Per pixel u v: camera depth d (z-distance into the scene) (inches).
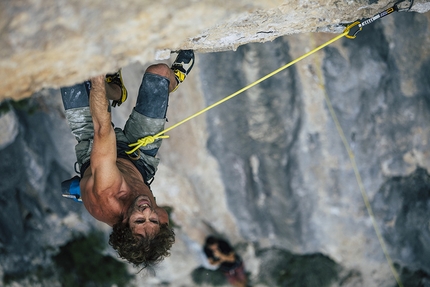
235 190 340.8
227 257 357.7
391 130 304.0
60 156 330.0
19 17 94.0
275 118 312.5
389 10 153.8
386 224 330.3
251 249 363.3
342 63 289.3
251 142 322.3
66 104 141.2
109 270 370.0
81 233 364.8
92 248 367.2
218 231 360.5
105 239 363.3
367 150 311.4
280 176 329.1
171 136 319.0
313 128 310.8
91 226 361.1
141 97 142.7
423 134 300.4
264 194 340.2
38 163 331.9
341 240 343.0
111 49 103.3
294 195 333.1
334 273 354.3
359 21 155.6
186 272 367.9
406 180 319.0
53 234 358.6
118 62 107.5
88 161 139.6
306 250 352.5
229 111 313.0
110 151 123.6
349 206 329.4
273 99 307.1
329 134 310.3
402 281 343.6
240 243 363.9
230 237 362.3
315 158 319.0
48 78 104.5
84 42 99.3
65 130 320.5
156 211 132.7
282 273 362.6
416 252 332.2
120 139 143.6
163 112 143.3
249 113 313.1
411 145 305.3
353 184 322.7
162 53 136.4
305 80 298.5
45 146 329.4
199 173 332.5
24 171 333.7
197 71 300.7
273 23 147.4
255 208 346.0
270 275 364.8
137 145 142.3
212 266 366.3
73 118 141.4
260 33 153.8
